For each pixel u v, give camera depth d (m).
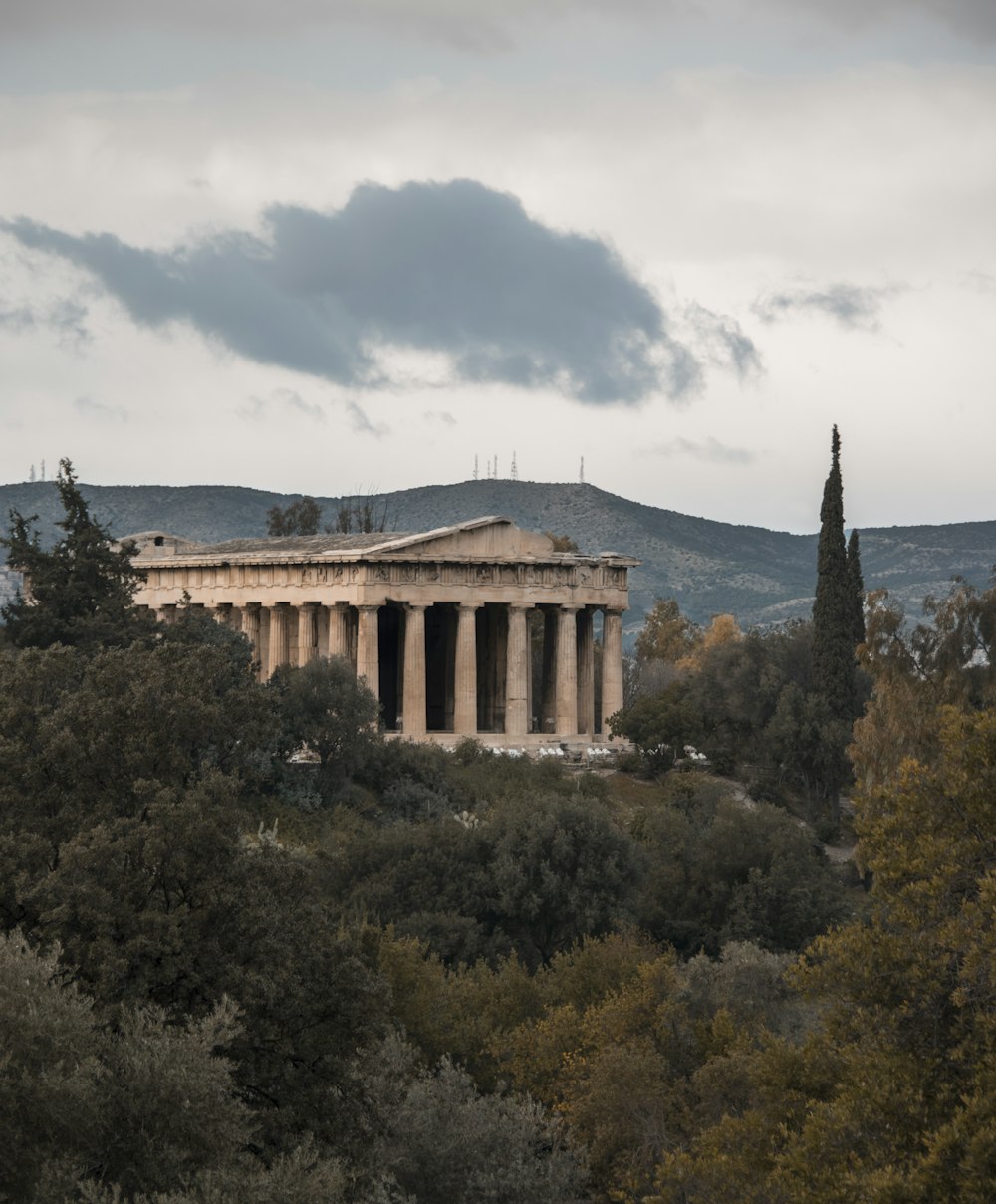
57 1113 52.16
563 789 165.88
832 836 173.25
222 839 72.88
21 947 58.03
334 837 137.12
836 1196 54.31
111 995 67.12
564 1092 85.62
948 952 58.97
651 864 137.00
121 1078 56.06
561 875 130.25
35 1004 54.31
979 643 136.00
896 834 62.78
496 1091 86.38
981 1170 51.50
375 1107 74.44
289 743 151.00
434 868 130.88
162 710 77.56
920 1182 52.44
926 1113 56.22
